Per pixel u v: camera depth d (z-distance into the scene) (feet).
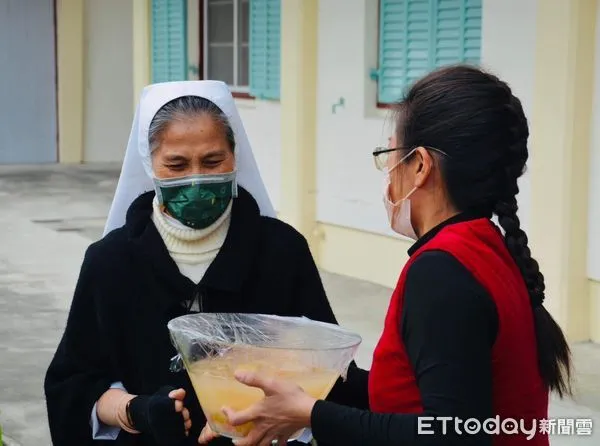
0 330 22.17
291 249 8.20
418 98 6.40
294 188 27.71
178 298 7.88
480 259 6.03
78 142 53.06
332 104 26.55
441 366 5.74
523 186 20.43
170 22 35.19
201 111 7.72
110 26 52.75
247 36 31.42
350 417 6.03
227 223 8.09
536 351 6.31
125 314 7.91
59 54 52.11
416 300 5.92
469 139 6.23
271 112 29.63
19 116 52.19
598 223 19.36
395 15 24.35
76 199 41.27
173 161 7.70
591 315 19.84
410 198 6.46
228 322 7.43
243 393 6.52
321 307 8.25
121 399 7.69
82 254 30.55
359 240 26.25
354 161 25.90
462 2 22.27
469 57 22.29
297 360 6.68
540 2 19.49
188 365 6.84
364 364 19.11
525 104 20.48
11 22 51.39
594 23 18.93
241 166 8.28
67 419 7.91
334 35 26.27
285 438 6.37
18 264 29.07
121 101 53.52
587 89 19.11
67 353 8.05
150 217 8.14
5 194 42.37
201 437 7.28
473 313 5.82
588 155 19.36
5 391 18.06
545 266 19.86
